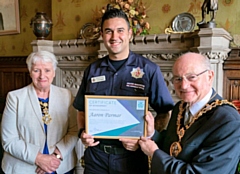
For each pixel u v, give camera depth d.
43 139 1.48
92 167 1.44
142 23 2.32
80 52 2.50
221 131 0.93
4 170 1.52
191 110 1.08
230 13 2.23
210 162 0.92
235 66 2.14
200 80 1.01
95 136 1.24
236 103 2.02
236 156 0.94
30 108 1.48
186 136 1.06
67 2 2.87
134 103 1.21
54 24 2.98
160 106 1.40
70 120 1.60
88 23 2.74
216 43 1.85
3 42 3.73
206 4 1.91
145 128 1.21
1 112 3.54
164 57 2.12
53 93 1.55
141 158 1.40
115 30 1.30
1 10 3.63
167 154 1.07
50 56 1.50
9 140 1.47
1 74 3.55
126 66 1.38
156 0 2.47
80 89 1.53
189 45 2.02
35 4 3.41
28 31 3.50
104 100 1.22
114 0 2.38
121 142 1.36
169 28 2.34
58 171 1.51
